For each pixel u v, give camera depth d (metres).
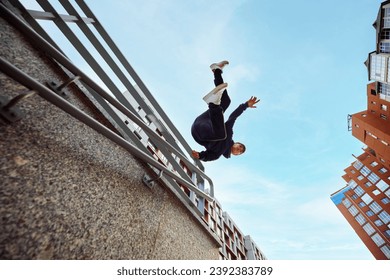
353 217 40.66
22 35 1.76
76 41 2.00
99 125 1.51
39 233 1.16
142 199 2.21
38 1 1.83
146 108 2.78
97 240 1.49
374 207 36.41
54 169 1.40
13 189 1.13
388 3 18.09
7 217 1.06
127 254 1.70
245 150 2.77
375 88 22.59
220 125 2.30
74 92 2.06
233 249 15.25
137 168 2.37
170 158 2.98
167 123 3.16
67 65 1.63
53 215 1.27
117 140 1.68
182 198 3.06
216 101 2.24
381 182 34.12
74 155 1.61
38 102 1.54
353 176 39.22
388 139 21.88
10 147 1.21
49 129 1.51
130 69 2.61
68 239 1.30
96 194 1.65
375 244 35.59
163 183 2.73
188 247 2.67
